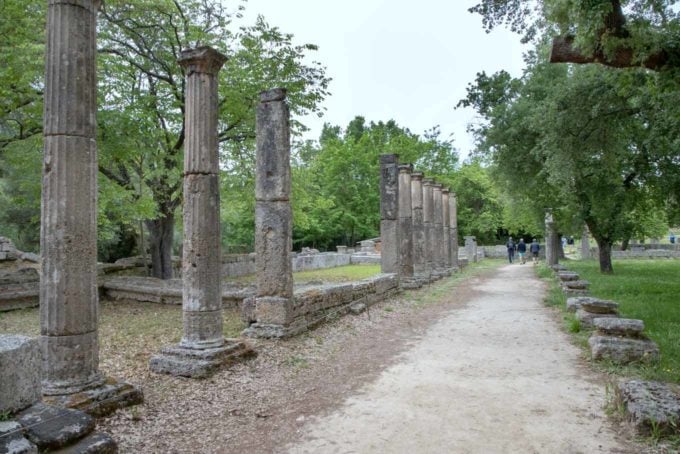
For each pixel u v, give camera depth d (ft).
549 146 38.45
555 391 17.44
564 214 66.54
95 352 15.89
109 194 41.93
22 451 9.50
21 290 39.88
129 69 42.73
